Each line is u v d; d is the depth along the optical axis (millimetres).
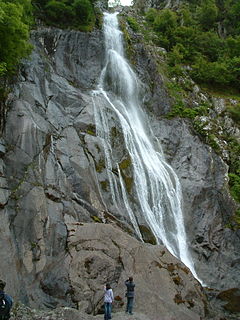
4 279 17031
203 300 20906
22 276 18062
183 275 21156
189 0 55875
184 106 37031
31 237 19438
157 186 29766
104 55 37812
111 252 19844
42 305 17500
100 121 29812
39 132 23656
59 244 19938
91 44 37188
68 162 24844
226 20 51812
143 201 28062
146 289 18875
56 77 30672
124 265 19578
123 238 20875
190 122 35594
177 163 32875
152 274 19891
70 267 18734
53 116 26938
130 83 37625
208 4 50531
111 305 17000
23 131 22750
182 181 31609
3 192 19609
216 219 29844
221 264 27672
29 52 26688
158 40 45469
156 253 21609
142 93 37938
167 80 39281
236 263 27844
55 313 15805
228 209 30406
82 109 29750
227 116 37344
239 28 50281
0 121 22125
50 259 19359
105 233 20719
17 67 26562
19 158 21719
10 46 23344
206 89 41156
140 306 18047
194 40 45781
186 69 42062
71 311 16016
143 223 26406
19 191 20406
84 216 22750
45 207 20812
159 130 34812
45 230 20031
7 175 20609
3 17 21500
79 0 36625
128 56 40062
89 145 27359
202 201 30594
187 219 29734
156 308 18203
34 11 34594
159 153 33000
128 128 31828
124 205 26453
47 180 22359
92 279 18484
